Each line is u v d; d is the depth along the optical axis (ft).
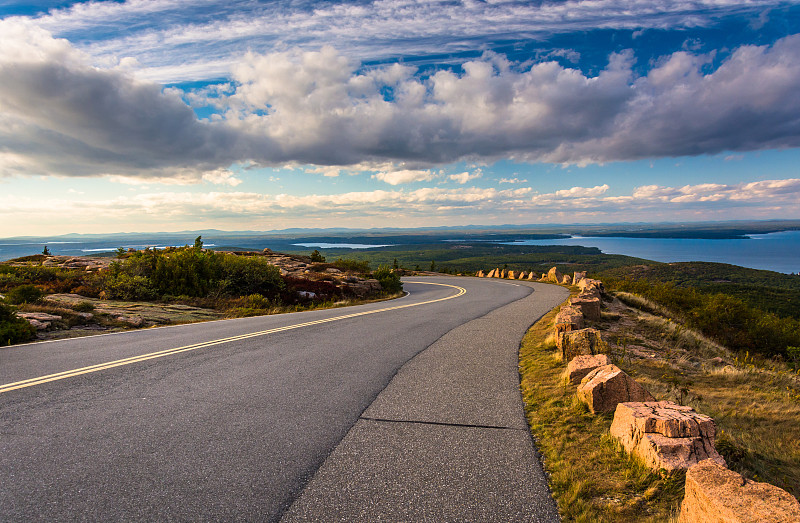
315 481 9.58
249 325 35.50
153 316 40.01
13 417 13.23
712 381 20.18
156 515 8.22
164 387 16.65
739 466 10.28
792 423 14.17
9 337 26.53
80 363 20.48
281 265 105.29
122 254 78.95
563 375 18.12
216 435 12.07
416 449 11.32
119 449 11.04
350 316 41.96
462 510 8.49
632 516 8.41
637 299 51.96
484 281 121.08
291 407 14.55
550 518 8.29
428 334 30.09
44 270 59.06
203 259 64.13
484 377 18.69
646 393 14.01
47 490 9.03
